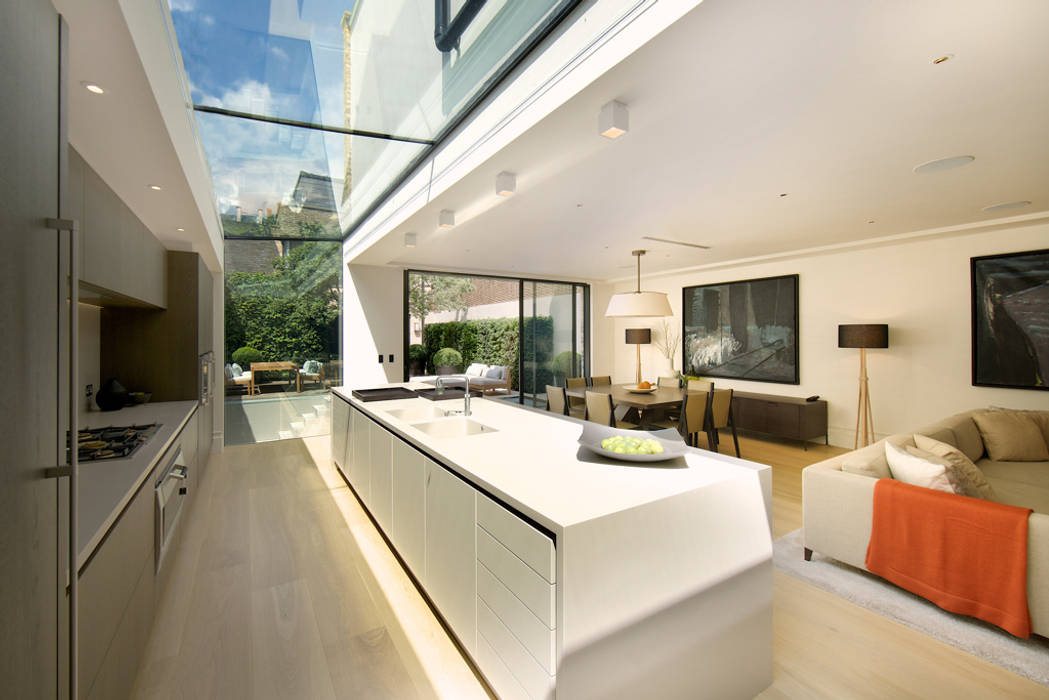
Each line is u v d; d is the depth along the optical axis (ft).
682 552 5.06
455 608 6.33
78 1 4.17
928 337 16.11
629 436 6.84
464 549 6.07
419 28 6.67
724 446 18.93
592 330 28.30
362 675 6.12
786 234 15.58
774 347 20.61
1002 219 13.55
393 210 14.55
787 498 12.67
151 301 11.03
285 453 17.54
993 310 14.69
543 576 4.43
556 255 19.57
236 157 11.30
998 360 14.58
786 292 20.16
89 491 5.29
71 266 3.20
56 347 3.12
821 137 8.14
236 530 10.64
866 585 8.30
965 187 10.79
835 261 18.61
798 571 8.81
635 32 5.65
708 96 6.73
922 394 16.26
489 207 12.17
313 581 8.47
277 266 19.63
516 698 4.91
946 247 15.70
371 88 8.25
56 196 3.15
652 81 6.33
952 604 7.13
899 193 11.24
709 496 5.31
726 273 22.56
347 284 20.68
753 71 6.12
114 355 12.59
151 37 5.60
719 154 8.83
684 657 5.09
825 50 5.68
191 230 12.23
